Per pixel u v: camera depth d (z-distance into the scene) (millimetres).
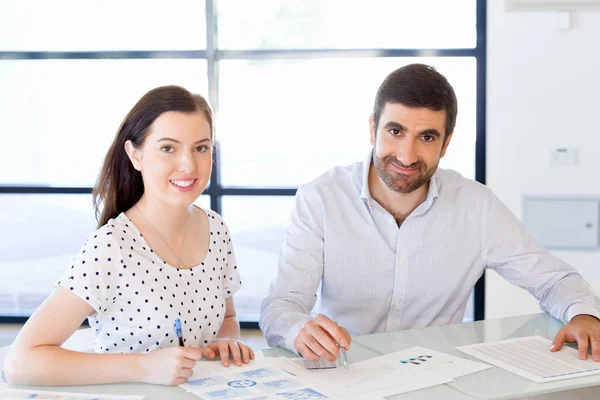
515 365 1436
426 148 1760
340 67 4016
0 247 4316
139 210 1583
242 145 4125
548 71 3725
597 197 3738
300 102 4070
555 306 1774
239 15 4016
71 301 1416
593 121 3715
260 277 4195
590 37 3670
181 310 1541
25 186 4203
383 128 1764
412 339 1637
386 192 1931
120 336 1508
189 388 1300
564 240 3791
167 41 4027
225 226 1766
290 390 1284
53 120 4172
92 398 1250
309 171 4129
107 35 4062
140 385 1317
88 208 4227
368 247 1943
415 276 1955
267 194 4090
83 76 4113
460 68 3914
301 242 1925
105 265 1470
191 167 1487
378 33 3971
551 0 3637
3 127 4199
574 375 1374
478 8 3805
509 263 1961
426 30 3930
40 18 4082
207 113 1548
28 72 4133
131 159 1552
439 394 1269
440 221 1943
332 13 3984
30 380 1322
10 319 4242
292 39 4027
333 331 1446
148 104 1500
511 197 3826
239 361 1447
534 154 3781
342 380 1345
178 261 1590
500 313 3873
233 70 4062
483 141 3881
